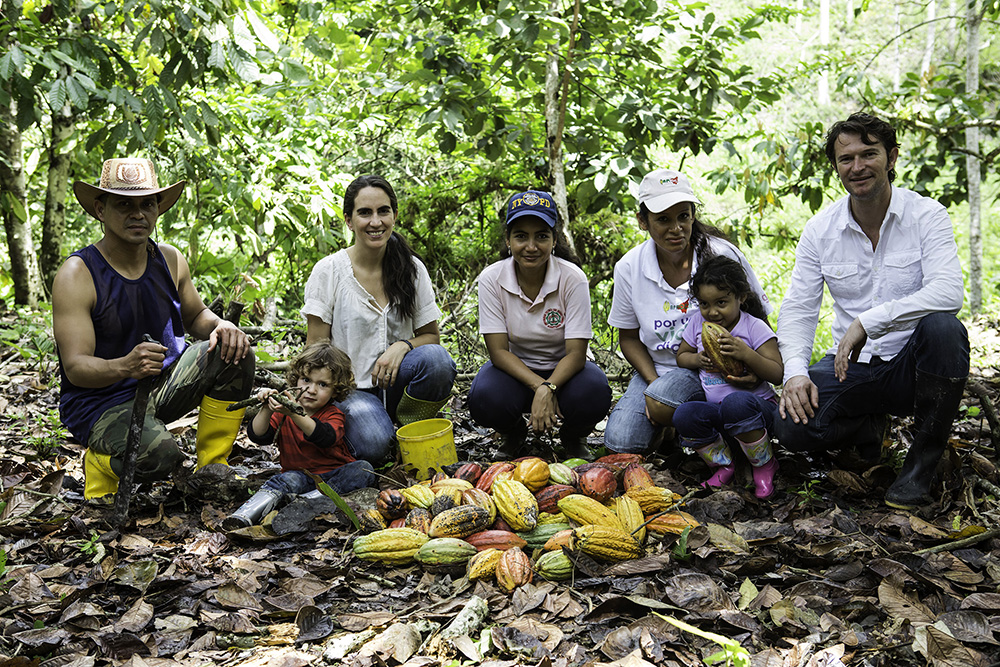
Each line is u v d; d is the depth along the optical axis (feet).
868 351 11.64
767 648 7.77
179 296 12.59
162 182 20.24
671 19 19.61
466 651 7.82
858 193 11.44
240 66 15.49
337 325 13.23
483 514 9.93
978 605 8.26
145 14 17.98
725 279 11.98
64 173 25.61
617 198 20.44
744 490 11.69
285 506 11.13
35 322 22.31
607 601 8.39
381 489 12.10
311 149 23.49
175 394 11.70
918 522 10.25
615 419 13.10
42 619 8.55
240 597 8.90
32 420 15.69
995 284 31.78
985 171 25.73
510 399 13.33
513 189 25.13
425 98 19.40
